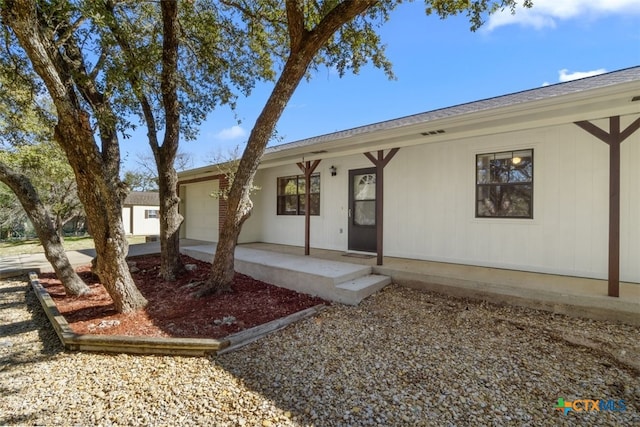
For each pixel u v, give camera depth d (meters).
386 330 3.76
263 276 5.92
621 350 3.02
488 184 5.64
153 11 5.50
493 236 5.57
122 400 2.48
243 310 4.42
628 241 4.45
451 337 3.50
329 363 3.01
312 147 6.18
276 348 3.37
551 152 5.02
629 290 4.03
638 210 4.38
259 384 2.67
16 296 5.64
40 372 2.97
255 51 6.49
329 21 3.98
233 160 8.64
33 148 9.98
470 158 5.81
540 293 4.09
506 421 2.14
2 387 2.71
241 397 2.48
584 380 2.62
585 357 2.98
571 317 3.86
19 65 4.48
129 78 4.36
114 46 4.48
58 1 3.28
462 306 4.40
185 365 3.04
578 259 4.82
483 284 4.51
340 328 3.86
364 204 7.33
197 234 11.66
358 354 3.19
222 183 9.48
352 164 7.53
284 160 7.46
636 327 3.50
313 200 8.38
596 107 3.67
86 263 7.61
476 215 5.77
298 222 8.79
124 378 2.82
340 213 7.79
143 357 3.23
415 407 2.31
